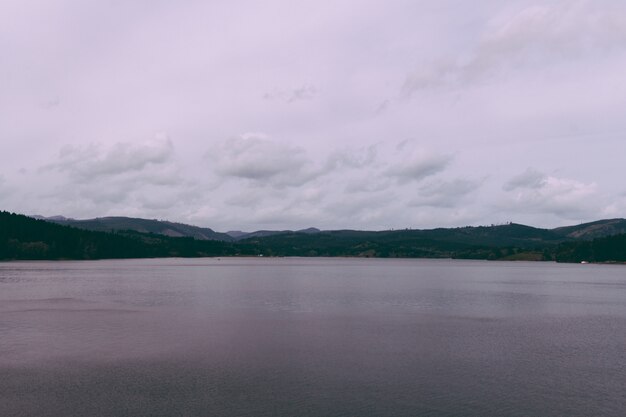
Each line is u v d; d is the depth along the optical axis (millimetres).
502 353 41250
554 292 103125
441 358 39344
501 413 27688
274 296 88438
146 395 30156
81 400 29281
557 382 33125
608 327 54906
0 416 26828
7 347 42344
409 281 137875
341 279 144750
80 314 62344
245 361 38031
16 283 114688
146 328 51844
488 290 107062
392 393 30797
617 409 28297
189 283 121688
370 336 48188
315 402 29172
